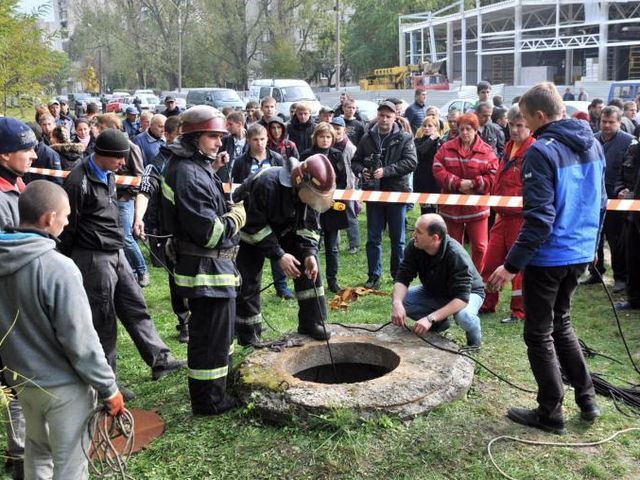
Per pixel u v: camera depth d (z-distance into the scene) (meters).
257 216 4.61
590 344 5.64
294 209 4.75
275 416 4.13
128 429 3.18
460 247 5.17
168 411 4.47
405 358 4.67
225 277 4.18
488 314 6.44
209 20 51.78
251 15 60.03
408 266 5.24
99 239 4.57
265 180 4.61
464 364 4.63
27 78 8.66
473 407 4.29
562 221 3.80
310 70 56.16
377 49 50.84
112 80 65.31
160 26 52.81
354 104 10.43
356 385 4.26
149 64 53.78
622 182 7.03
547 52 40.22
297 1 51.38
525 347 5.46
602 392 4.59
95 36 55.03
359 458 3.77
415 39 42.84
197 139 4.09
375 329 5.30
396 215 7.41
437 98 29.27
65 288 2.83
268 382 4.34
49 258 2.85
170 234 4.20
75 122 9.90
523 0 33.69
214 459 3.85
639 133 8.51
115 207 4.70
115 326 4.71
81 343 2.85
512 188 6.21
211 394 4.29
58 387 2.92
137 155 7.48
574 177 3.79
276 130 7.70
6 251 2.82
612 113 7.33
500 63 42.03
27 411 3.04
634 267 6.43
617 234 7.07
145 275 7.95
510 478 3.58
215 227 4.01
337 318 6.32
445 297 5.27
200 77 55.28
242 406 4.33
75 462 3.01
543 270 3.86
